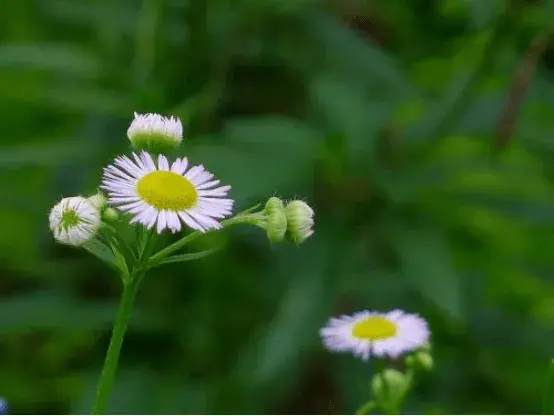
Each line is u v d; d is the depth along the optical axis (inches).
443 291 11.5
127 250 8.5
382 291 12.8
